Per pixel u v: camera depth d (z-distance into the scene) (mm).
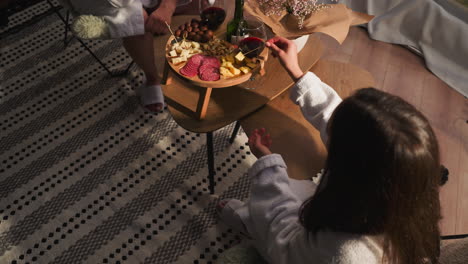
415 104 2312
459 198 1934
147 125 2143
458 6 2268
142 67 2010
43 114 2150
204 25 1604
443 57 2457
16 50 2404
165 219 1824
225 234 1791
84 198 1865
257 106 1514
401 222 726
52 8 2250
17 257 1678
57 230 1761
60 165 1966
